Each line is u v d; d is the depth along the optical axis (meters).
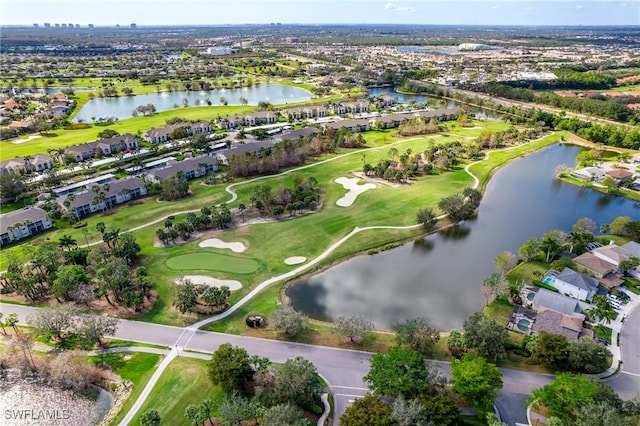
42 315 60.97
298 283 77.44
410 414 43.16
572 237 84.38
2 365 58.44
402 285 77.44
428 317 68.69
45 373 57.22
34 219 94.56
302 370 50.53
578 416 44.38
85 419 50.81
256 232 94.25
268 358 58.28
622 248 80.69
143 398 52.25
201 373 55.72
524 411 49.75
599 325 63.72
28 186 114.19
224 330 64.50
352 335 60.06
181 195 112.75
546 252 82.38
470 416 48.41
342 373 56.06
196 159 129.75
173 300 71.25
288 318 60.81
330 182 123.06
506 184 126.31
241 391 52.53
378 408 44.31
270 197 105.06
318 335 63.69
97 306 70.12
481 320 58.72
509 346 59.78
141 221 99.31
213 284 75.88
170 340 62.34
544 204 112.62
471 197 107.38
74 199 102.19
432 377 49.28
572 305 66.06
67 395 54.12
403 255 87.69
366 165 127.88
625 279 75.88
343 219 100.44
